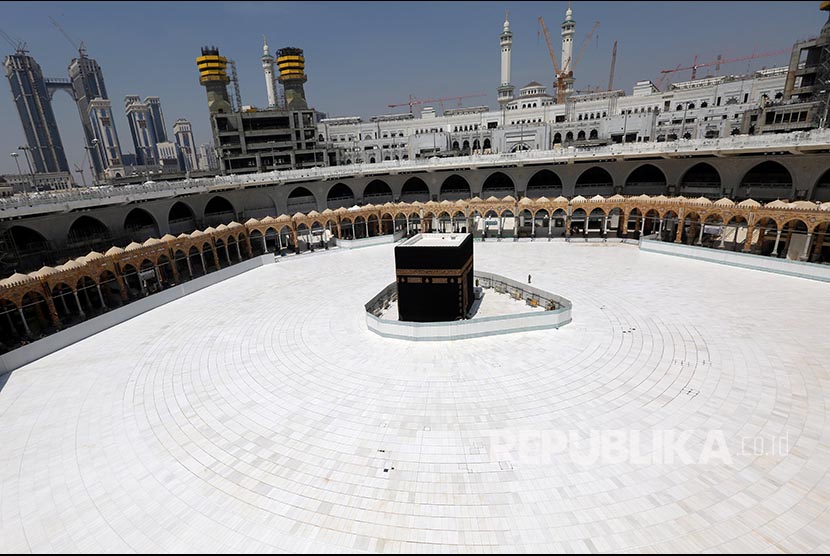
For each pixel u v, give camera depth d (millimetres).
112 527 12477
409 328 23469
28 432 17312
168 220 47438
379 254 46250
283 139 76750
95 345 25812
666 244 39500
